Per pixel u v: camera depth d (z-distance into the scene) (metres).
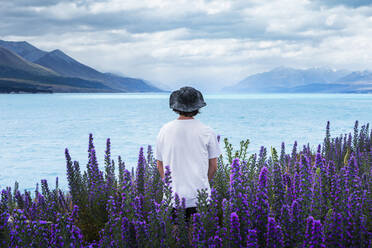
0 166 14.20
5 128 30.31
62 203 4.30
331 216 2.56
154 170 4.44
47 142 21.48
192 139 3.11
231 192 2.54
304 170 2.89
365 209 3.04
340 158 6.99
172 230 2.72
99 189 3.73
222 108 64.38
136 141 21.38
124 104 90.31
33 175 12.57
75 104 90.81
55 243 2.24
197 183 3.09
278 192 2.82
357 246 2.48
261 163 5.15
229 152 4.45
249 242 2.18
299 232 2.43
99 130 28.20
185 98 3.10
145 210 3.25
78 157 16.06
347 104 84.75
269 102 101.56
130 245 2.40
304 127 29.03
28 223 2.38
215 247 2.28
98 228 3.52
